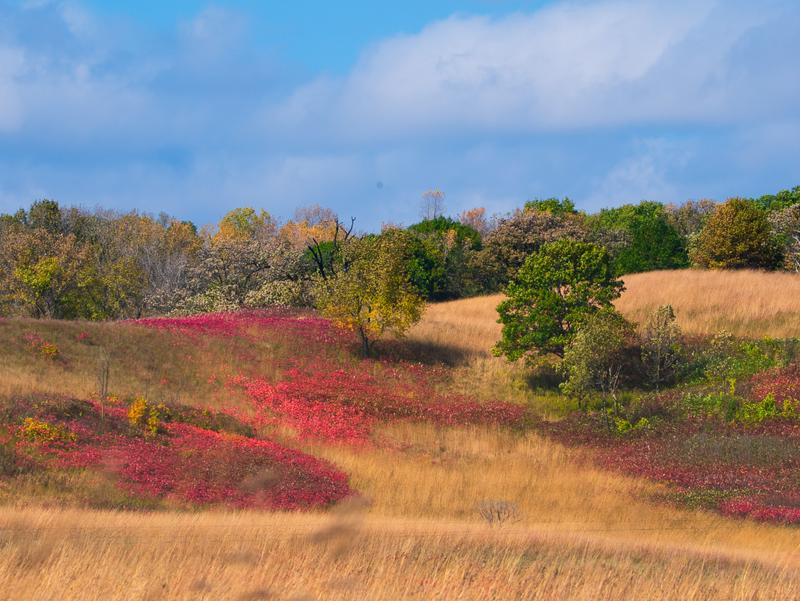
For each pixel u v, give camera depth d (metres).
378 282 78.75
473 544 27.94
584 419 66.19
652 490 48.44
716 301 87.56
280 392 68.56
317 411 65.25
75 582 19.42
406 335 85.06
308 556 22.53
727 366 71.12
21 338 65.75
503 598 21.27
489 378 76.81
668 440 59.91
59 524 26.86
